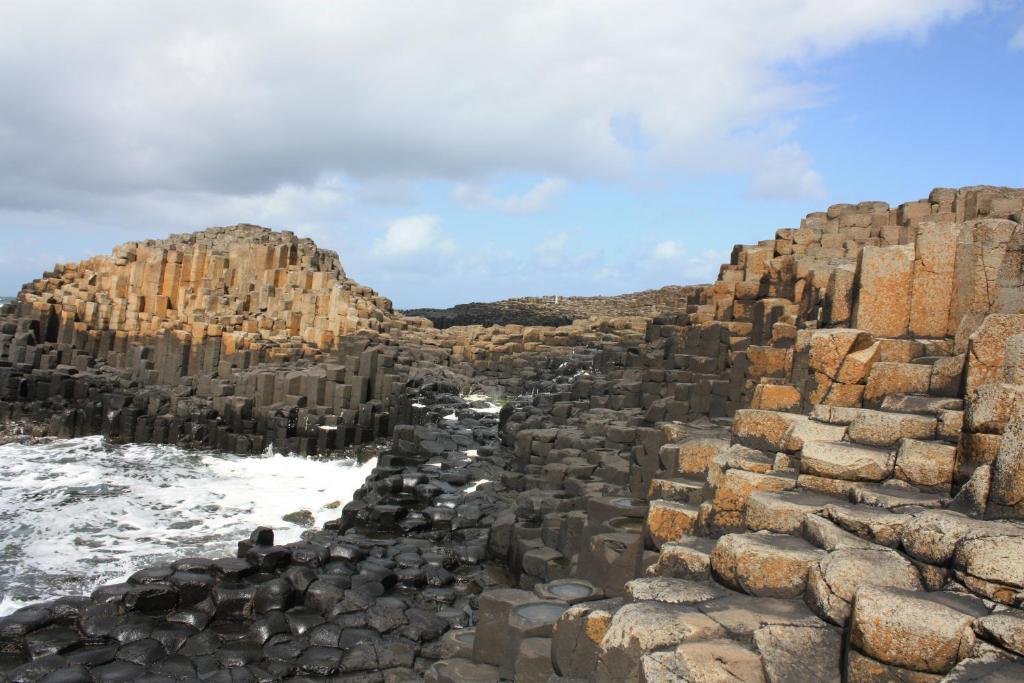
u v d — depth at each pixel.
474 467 26.06
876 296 12.52
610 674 7.08
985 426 8.16
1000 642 5.51
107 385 46.47
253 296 52.50
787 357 18.83
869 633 5.95
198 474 33.03
